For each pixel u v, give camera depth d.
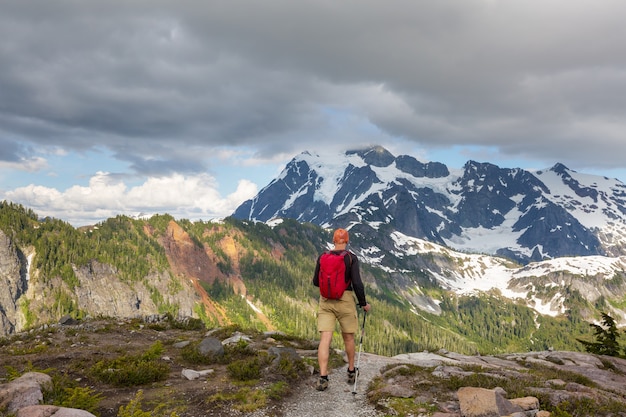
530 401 8.16
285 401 9.09
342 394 9.68
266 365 11.38
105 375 10.19
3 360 12.37
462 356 17.59
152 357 12.25
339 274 9.62
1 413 6.60
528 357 17.86
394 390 9.23
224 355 13.09
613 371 16.42
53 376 9.52
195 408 8.38
